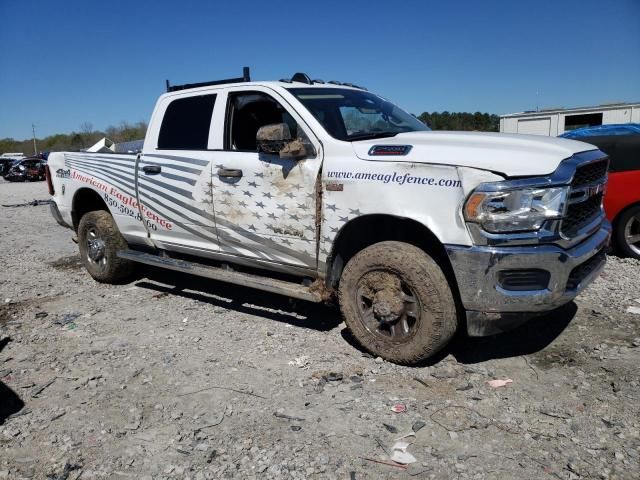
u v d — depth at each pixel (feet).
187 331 15.83
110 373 13.14
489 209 11.16
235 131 15.87
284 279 15.93
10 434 10.55
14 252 28.53
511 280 11.34
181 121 17.24
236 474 9.15
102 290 20.47
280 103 14.71
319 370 12.94
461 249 11.49
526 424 10.39
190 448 9.92
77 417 11.15
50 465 9.60
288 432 10.34
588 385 11.75
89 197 21.74
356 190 12.82
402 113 17.61
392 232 13.76
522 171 11.14
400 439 10.02
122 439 10.30
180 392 12.09
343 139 13.73
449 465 9.23
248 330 15.75
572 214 11.98
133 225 19.13
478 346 14.03
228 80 16.48
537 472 8.97
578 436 9.93
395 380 12.33
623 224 22.07
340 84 18.44
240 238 15.53
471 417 10.68
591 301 16.84
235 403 11.51
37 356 14.32
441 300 12.01
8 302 19.17
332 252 13.66
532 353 13.50
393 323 12.88
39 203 57.21
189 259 18.37
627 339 14.02
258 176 14.73
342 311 13.66
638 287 18.10
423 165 11.96
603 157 13.16
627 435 9.88
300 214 13.99
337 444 9.91
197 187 16.31
